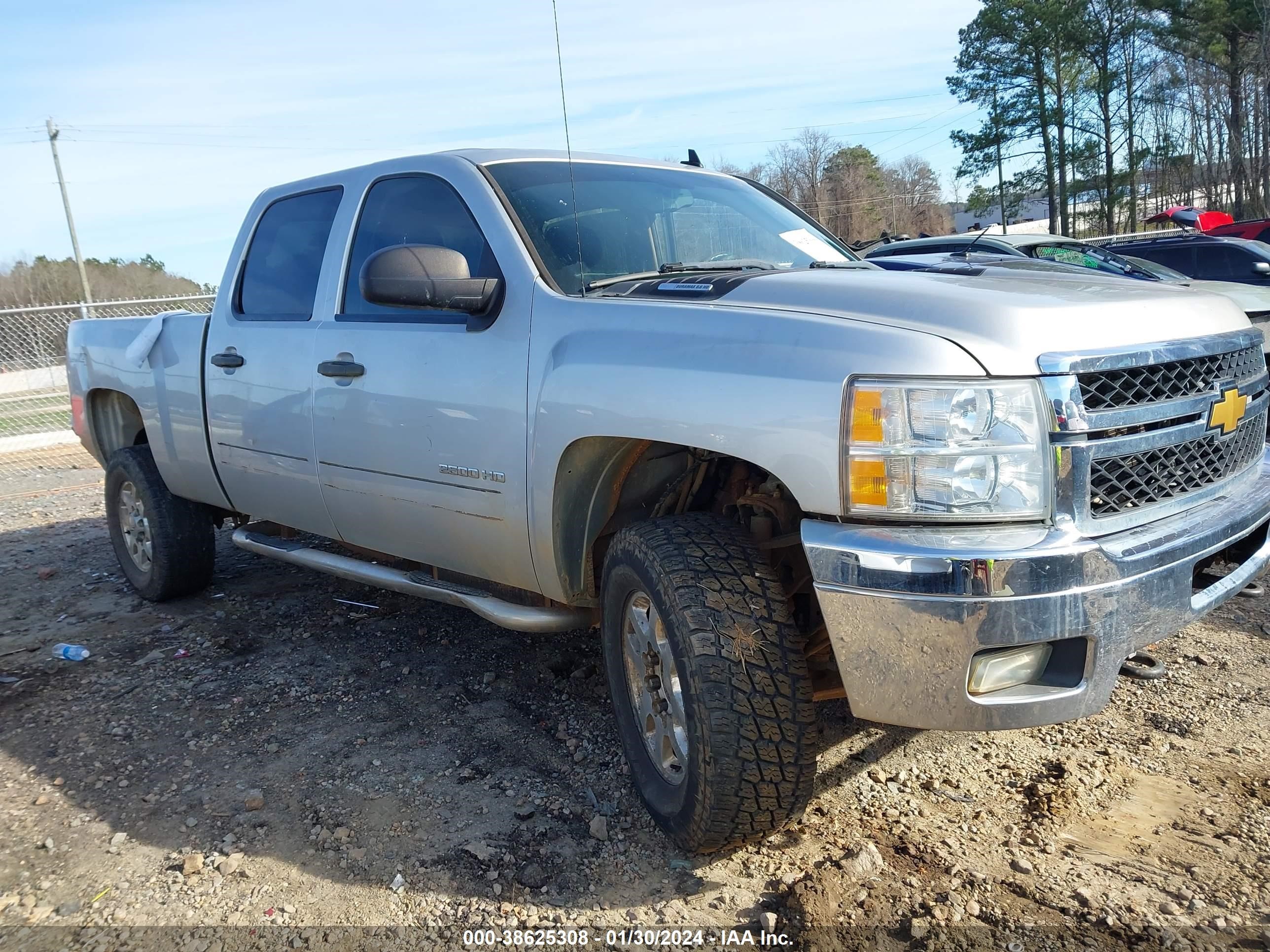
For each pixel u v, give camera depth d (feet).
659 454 9.32
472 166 10.99
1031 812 9.04
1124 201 140.97
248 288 13.76
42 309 42.09
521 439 9.43
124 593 17.20
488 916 7.88
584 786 9.81
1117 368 7.36
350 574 12.68
